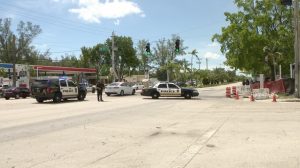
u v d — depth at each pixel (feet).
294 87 131.75
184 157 32.58
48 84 111.45
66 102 112.98
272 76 167.32
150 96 142.10
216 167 28.81
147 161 31.09
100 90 117.39
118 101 116.06
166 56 360.69
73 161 31.19
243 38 159.74
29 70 222.48
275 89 143.02
